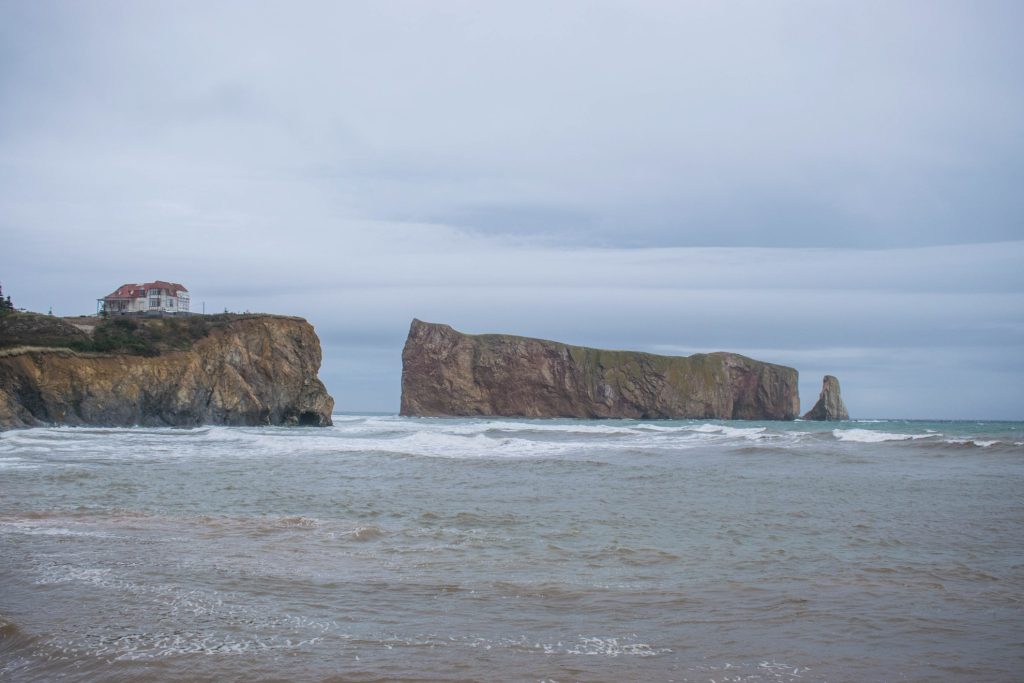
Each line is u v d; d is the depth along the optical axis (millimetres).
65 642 8375
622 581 11398
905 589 11086
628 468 29828
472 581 11281
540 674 7613
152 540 13977
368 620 9297
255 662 7820
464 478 25969
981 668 7949
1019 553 13703
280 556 12773
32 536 14266
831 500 20703
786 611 9930
